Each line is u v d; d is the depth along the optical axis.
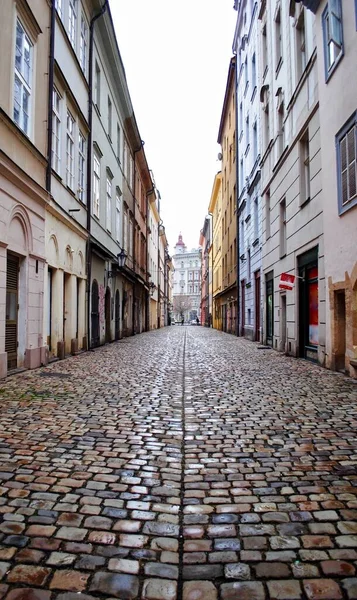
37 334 10.34
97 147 17.55
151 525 2.83
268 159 18.00
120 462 3.96
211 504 3.14
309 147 11.69
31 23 9.74
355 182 8.39
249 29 24.64
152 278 47.78
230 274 34.78
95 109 17.45
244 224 26.86
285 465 3.90
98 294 18.20
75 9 14.63
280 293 15.76
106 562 2.42
